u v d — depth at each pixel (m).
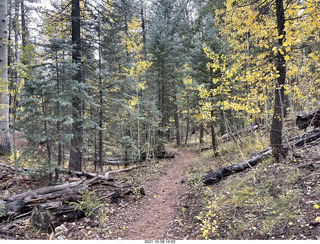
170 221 5.59
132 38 12.20
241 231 3.93
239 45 10.71
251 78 5.13
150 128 14.32
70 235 4.61
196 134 26.09
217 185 6.89
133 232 5.01
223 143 14.23
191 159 15.01
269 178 5.41
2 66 8.55
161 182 9.76
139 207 6.54
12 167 8.78
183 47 17.72
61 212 5.20
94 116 11.03
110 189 7.57
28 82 6.45
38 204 5.36
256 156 7.30
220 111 10.81
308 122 6.72
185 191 7.69
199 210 5.58
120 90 11.65
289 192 4.41
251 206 4.62
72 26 9.66
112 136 12.31
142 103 13.38
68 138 6.88
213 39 10.77
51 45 6.86
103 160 13.09
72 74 7.34
